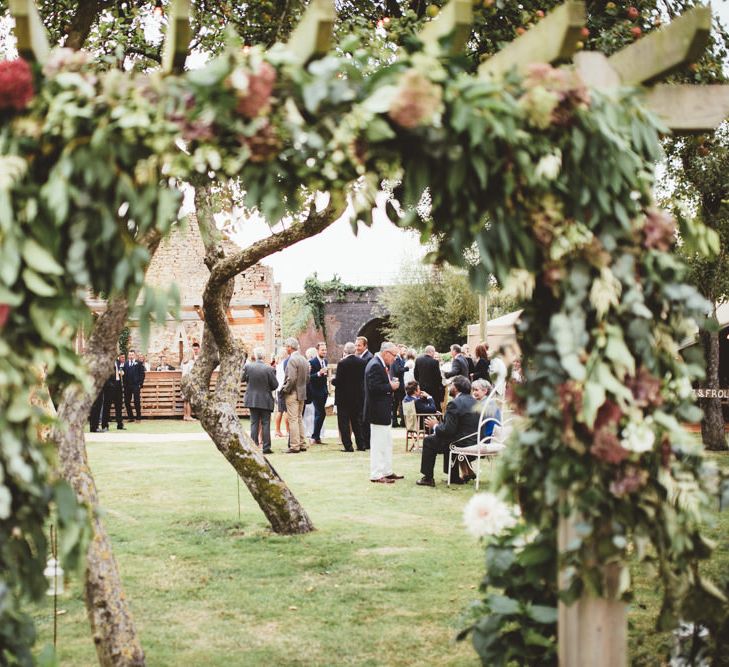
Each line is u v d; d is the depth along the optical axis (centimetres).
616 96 271
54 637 393
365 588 520
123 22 663
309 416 1500
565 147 263
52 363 227
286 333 4331
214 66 227
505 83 255
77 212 226
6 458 222
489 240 260
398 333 3753
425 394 1298
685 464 282
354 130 232
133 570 566
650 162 285
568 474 266
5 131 222
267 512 676
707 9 259
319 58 235
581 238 258
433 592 509
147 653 409
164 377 2159
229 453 678
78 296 237
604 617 272
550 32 261
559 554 276
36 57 233
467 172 255
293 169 242
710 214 1005
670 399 277
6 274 214
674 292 271
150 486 930
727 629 307
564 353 256
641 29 579
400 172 248
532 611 292
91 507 254
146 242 376
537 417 276
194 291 2441
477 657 399
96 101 222
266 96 224
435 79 237
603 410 262
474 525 313
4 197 213
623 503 268
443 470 1039
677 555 279
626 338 271
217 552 615
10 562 230
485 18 588
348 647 416
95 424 1689
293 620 459
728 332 1691
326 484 945
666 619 282
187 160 226
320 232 589
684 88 298
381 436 955
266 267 2564
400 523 718
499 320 1759
